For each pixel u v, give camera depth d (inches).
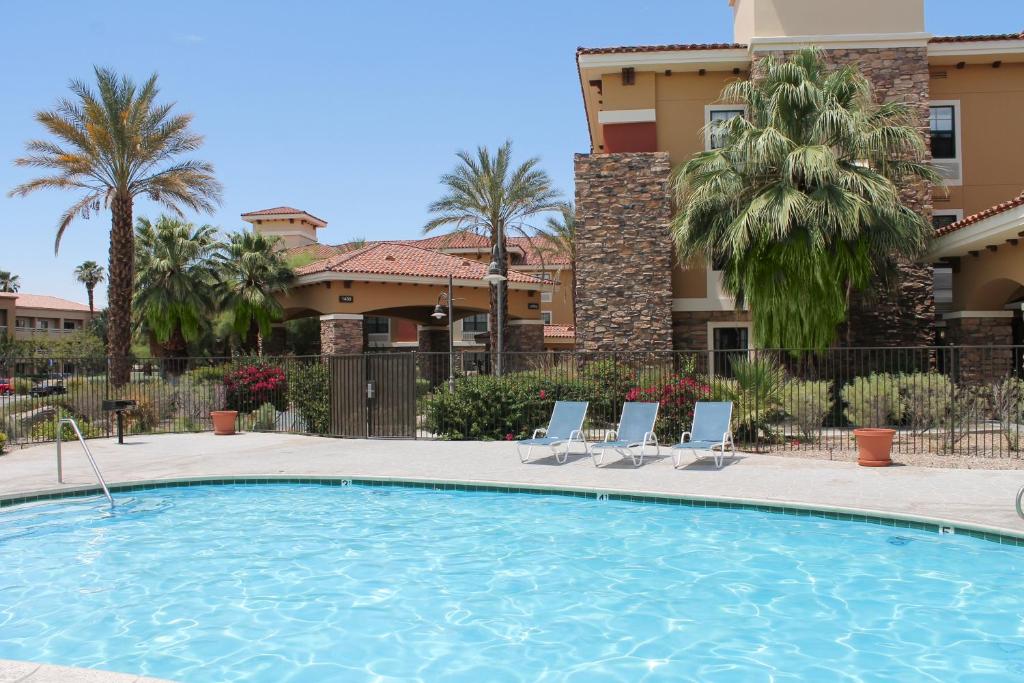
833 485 387.5
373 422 660.7
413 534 335.0
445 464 490.3
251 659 201.8
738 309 770.8
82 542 327.3
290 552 308.8
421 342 1584.6
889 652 200.2
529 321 1362.0
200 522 363.6
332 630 222.7
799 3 834.8
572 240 1298.0
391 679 188.5
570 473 446.0
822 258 667.4
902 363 784.9
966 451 503.8
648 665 195.0
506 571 278.7
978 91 861.2
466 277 1273.4
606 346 825.5
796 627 219.5
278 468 483.8
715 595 248.4
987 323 778.8
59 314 2815.0
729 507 360.2
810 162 635.5
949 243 729.0
